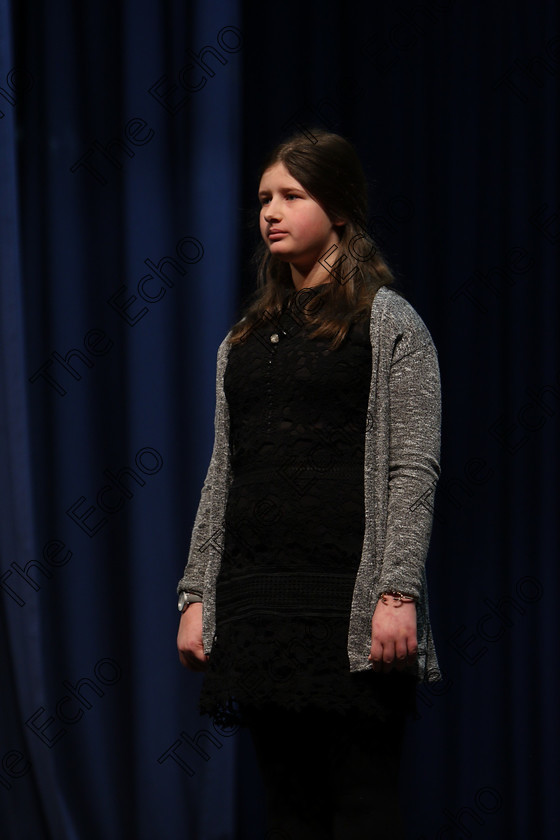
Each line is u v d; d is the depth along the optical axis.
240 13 8.23
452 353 8.41
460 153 8.51
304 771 4.90
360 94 8.50
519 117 8.57
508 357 8.48
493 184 8.55
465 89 8.55
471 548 8.36
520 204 8.53
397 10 8.54
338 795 4.57
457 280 8.45
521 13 8.59
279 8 8.48
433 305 8.48
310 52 8.41
